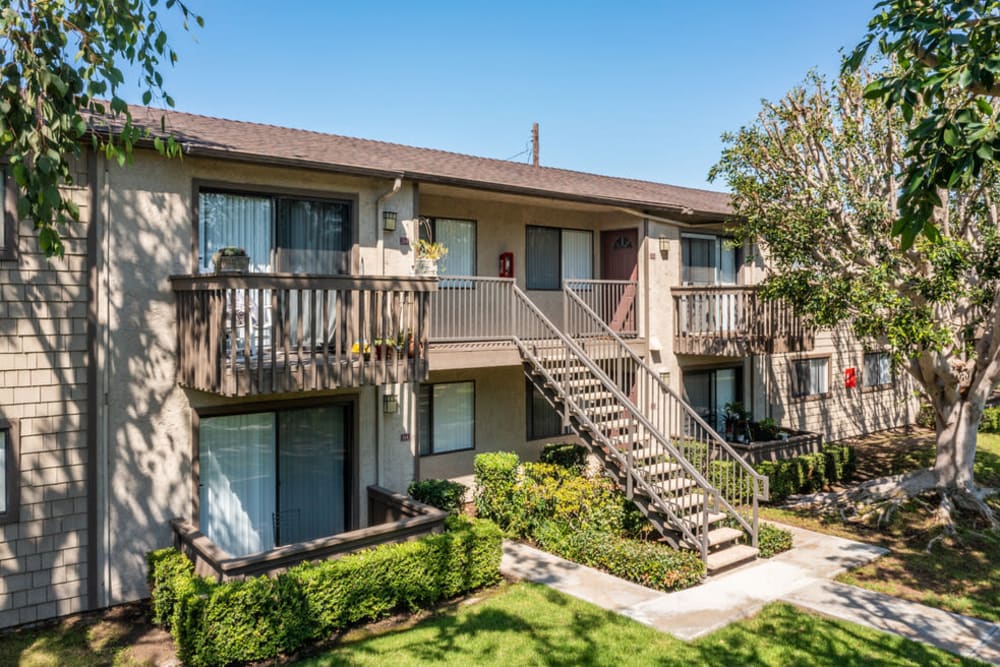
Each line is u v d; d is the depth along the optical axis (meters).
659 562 9.37
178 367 9.41
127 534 9.08
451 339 12.03
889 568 10.09
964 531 11.66
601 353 13.97
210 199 9.90
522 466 13.33
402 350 10.44
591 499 11.16
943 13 5.34
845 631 7.93
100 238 8.89
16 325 8.33
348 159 11.01
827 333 20.03
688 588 9.23
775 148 13.12
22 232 8.36
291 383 8.93
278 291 8.77
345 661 7.15
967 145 4.64
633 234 15.58
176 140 9.17
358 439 11.20
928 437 20.50
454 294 13.48
